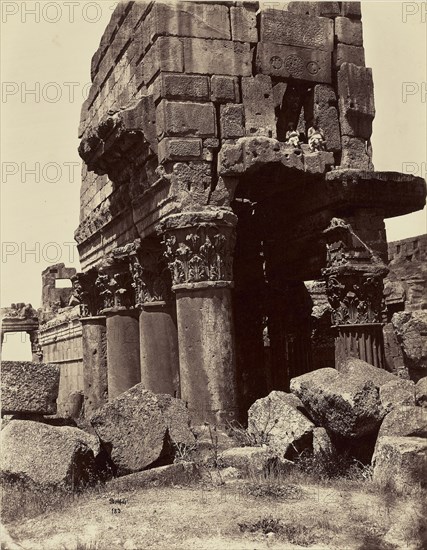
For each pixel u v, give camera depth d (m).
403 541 8.18
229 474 10.81
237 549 7.83
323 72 16.08
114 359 20.30
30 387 13.06
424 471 9.75
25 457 10.47
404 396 11.23
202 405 14.28
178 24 14.95
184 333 14.62
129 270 19.73
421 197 16.05
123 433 11.05
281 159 15.04
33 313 43.97
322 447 11.33
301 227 17.08
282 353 20.05
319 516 8.84
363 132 16.23
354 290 15.61
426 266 23.41
